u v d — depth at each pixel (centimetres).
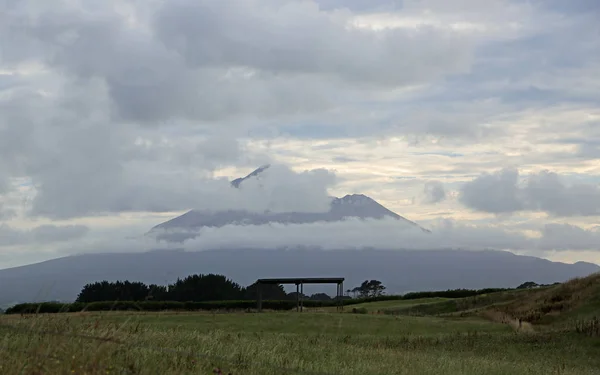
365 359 1750
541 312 4638
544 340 3244
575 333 3334
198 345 1381
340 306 5794
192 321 3716
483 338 3369
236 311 5038
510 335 3466
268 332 3300
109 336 1095
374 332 3753
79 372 866
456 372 1716
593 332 3281
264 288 8338
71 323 1223
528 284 7938
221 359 1150
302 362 1330
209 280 8094
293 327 3753
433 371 1655
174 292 7694
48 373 845
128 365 945
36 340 1021
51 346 962
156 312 4400
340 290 5794
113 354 1005
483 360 2336
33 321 1127
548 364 2534
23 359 898
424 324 4219
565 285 5288
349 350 1992
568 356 2833
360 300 7431
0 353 914
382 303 6988
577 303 4600
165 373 970
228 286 8194
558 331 3462
